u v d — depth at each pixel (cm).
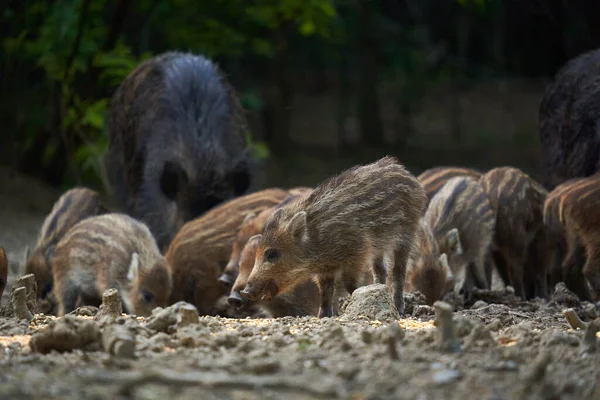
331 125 3375
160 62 1341
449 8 3219
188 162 1219
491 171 1247
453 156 2770
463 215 1163
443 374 487
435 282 1018
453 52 3369
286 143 2778
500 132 3117
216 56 2112
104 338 548
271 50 2294
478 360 524
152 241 1109
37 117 1883
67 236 1130
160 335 565
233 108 1320
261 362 493
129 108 1316
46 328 554
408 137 3077
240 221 1094
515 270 1186
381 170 824
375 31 2977
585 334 559
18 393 442
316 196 822
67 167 1952
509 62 3447
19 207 1719
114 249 1085
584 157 1237
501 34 3148
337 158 2775
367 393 454
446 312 552
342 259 807
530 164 2586
